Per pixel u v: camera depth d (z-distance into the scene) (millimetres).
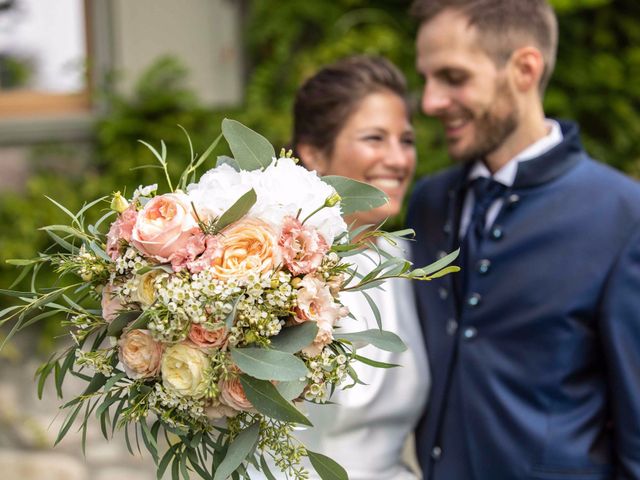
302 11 4965
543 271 2287
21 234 4414
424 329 2469
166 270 1441
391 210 2385
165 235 1433
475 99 2359
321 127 2375
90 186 4641
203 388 1448
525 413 2264
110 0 4812
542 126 2441
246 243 1456
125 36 4848
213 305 1420
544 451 2236
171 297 1417
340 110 2346
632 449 2197
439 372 2396
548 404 2254
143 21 4883
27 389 4262
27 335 4340
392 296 2420
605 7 4910
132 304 1502
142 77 4871
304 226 1496
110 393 1536
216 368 1452
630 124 4938
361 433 2295
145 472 3941
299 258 1483
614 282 2217
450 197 2518
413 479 2424
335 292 1557
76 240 1653
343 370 1549
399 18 4977
